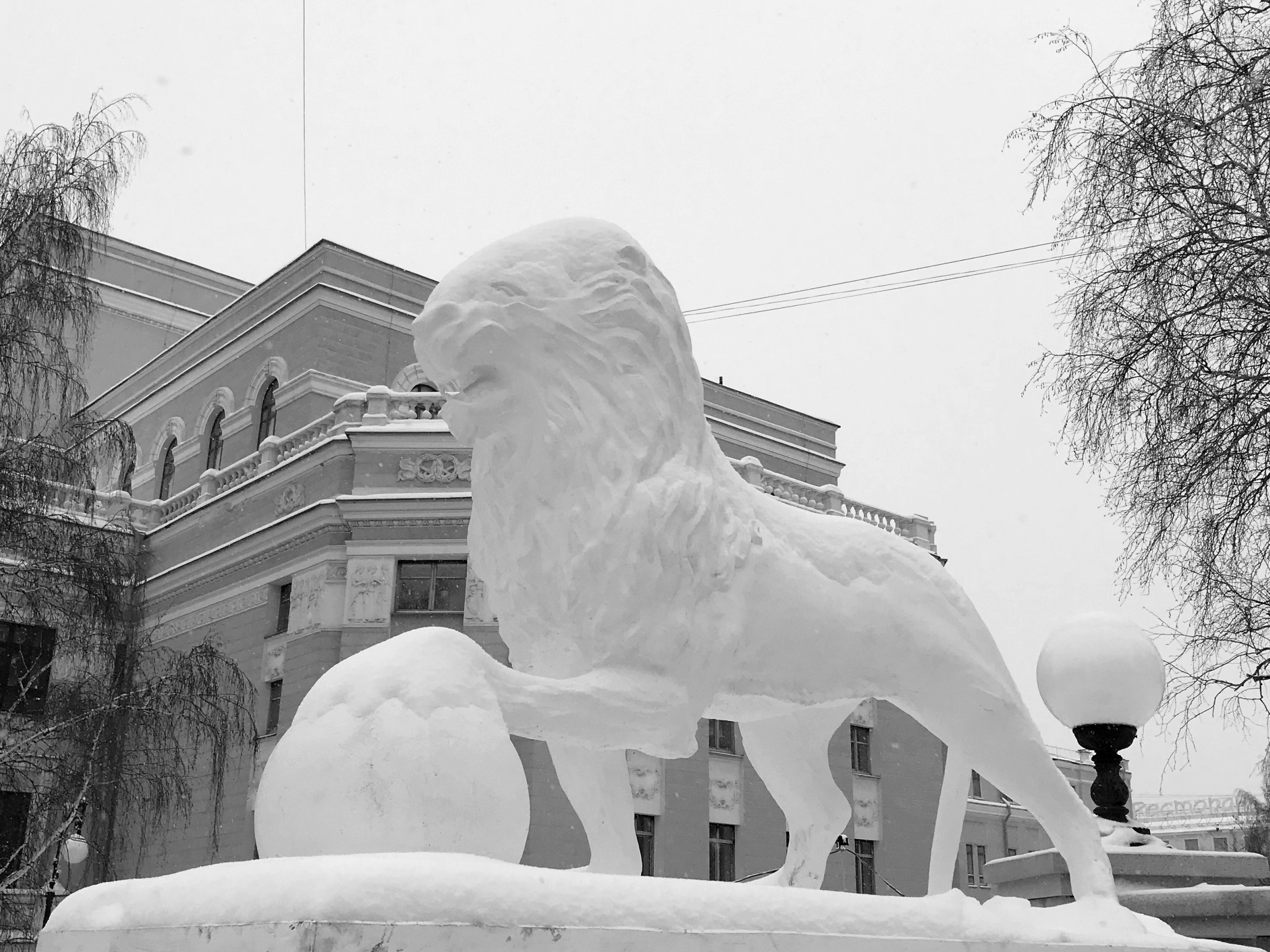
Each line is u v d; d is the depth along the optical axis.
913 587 2.72
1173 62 7.45
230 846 16.30
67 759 11.33
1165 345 7.33
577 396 2.35
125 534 12.62
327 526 16.47
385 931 1.46
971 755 2.79
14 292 10.31
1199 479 7.31
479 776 1.79
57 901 10.93
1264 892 4.45
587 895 1.69
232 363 21.91
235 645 17.73
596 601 2.27
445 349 2.33
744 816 17.39
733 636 2.39
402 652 1.87
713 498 2.43
